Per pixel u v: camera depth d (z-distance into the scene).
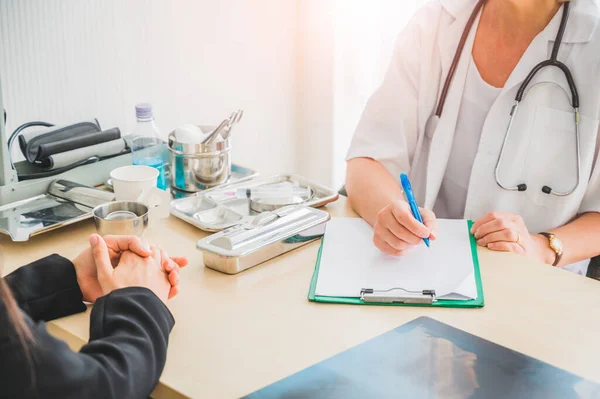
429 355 0.84
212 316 0.94
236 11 2.06
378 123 1.58
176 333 0.90
